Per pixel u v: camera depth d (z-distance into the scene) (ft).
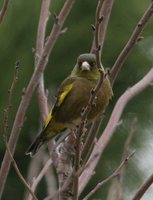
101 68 27.43
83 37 71.36
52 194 29.43
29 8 69.26
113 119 31.60
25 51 69.31
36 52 32.73
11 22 69.36
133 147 67.62
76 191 27.45
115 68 32.07
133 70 71.36
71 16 70.85
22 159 69.82
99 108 33.19
